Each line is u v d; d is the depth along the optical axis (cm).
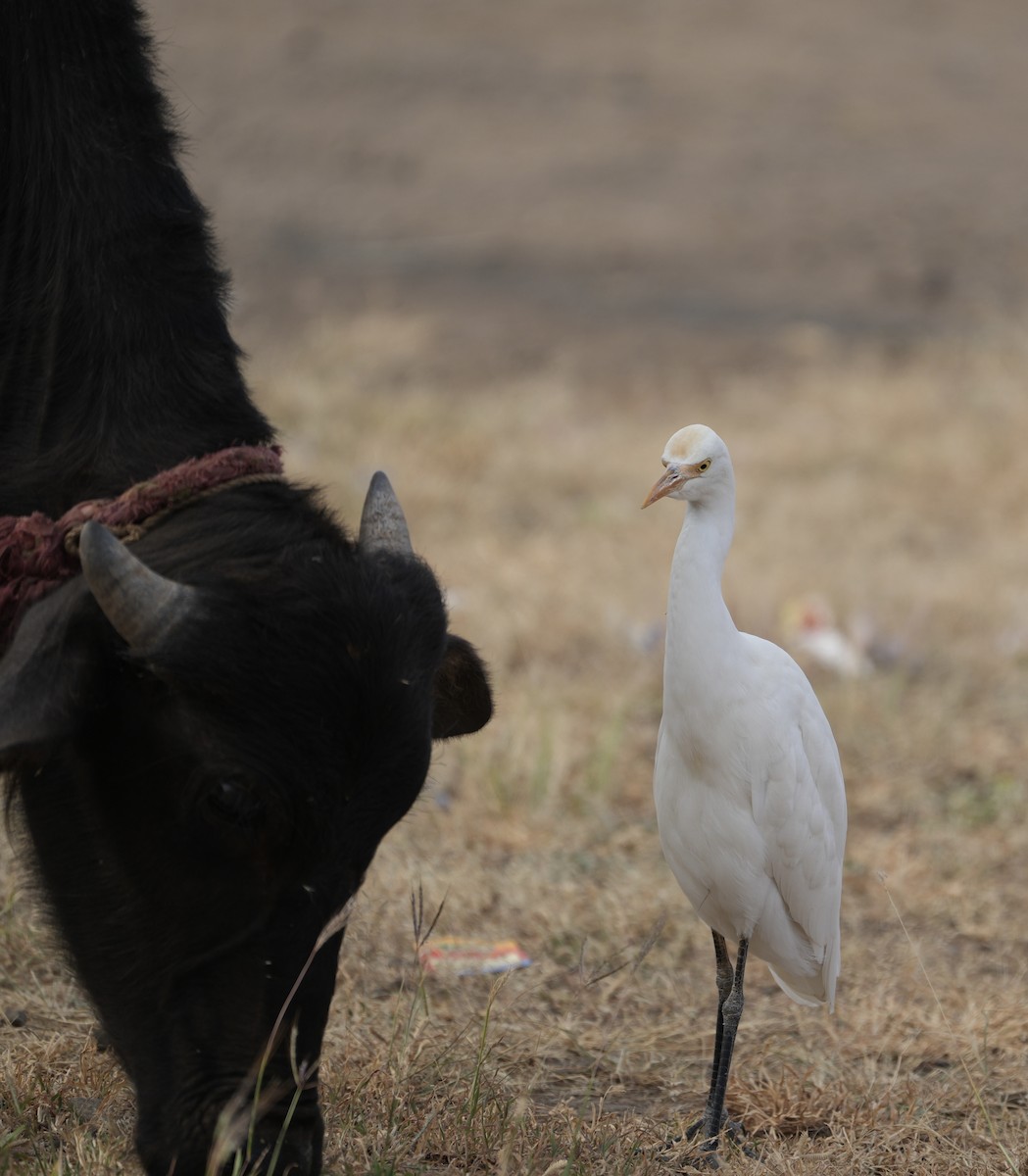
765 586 2200
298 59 5625
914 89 5869
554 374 3419
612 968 1227
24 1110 938
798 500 2686
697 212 4691
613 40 6216
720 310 3981
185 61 5516
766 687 955
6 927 1148
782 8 6819
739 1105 1043
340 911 746
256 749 724
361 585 761
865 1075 1084
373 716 737
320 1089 971
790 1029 1171
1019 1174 934
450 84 5566
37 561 812
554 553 2330
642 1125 974
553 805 1548
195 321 921
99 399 886
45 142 932
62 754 771
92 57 955
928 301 4084
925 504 2720
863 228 4581
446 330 3650
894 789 1673
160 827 759
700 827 962
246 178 4672
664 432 3077
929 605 2194
